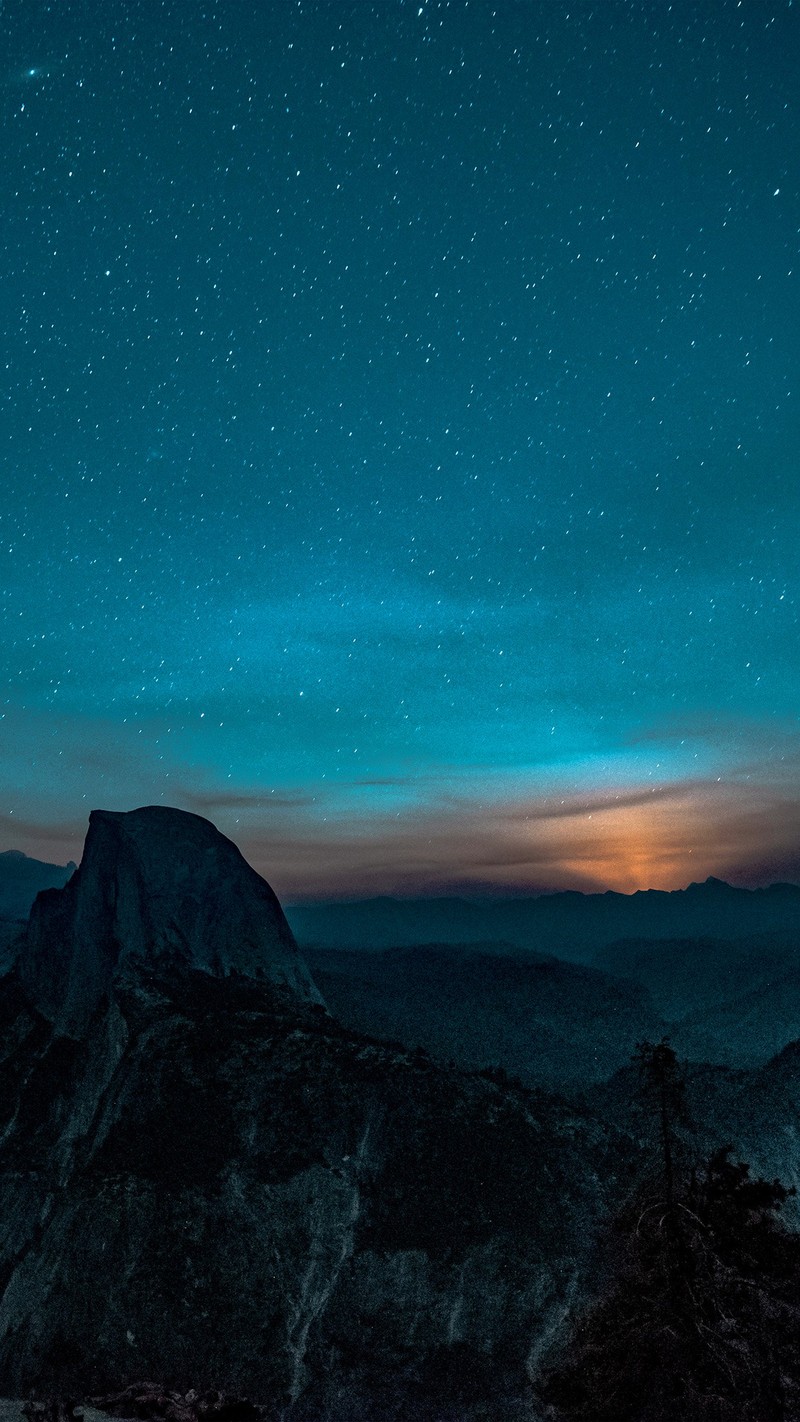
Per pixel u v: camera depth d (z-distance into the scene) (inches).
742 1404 928.9
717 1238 1014.4
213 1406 1299.2
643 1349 1000.2
